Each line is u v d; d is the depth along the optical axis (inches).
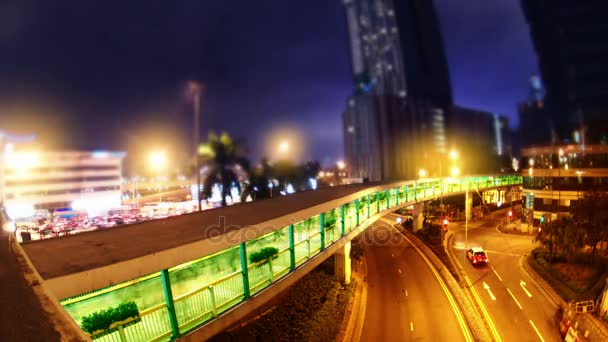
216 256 599.2
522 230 2169.0
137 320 423.2
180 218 691.4
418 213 2199.8
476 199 3031.5
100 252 452.8
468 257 1614.2
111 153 2203.5
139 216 1487.5
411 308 1136.8
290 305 1027.3
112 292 456.4
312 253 891.4
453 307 1138.7
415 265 1574.8
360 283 1355.8
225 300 569.0
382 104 6761.8
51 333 236.1
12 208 1643.7
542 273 1366.9
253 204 896.9
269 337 838.5
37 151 1907.0
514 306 1122.0
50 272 376.5
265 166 1833.2
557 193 2055.9
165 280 466.0
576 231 1359.5
